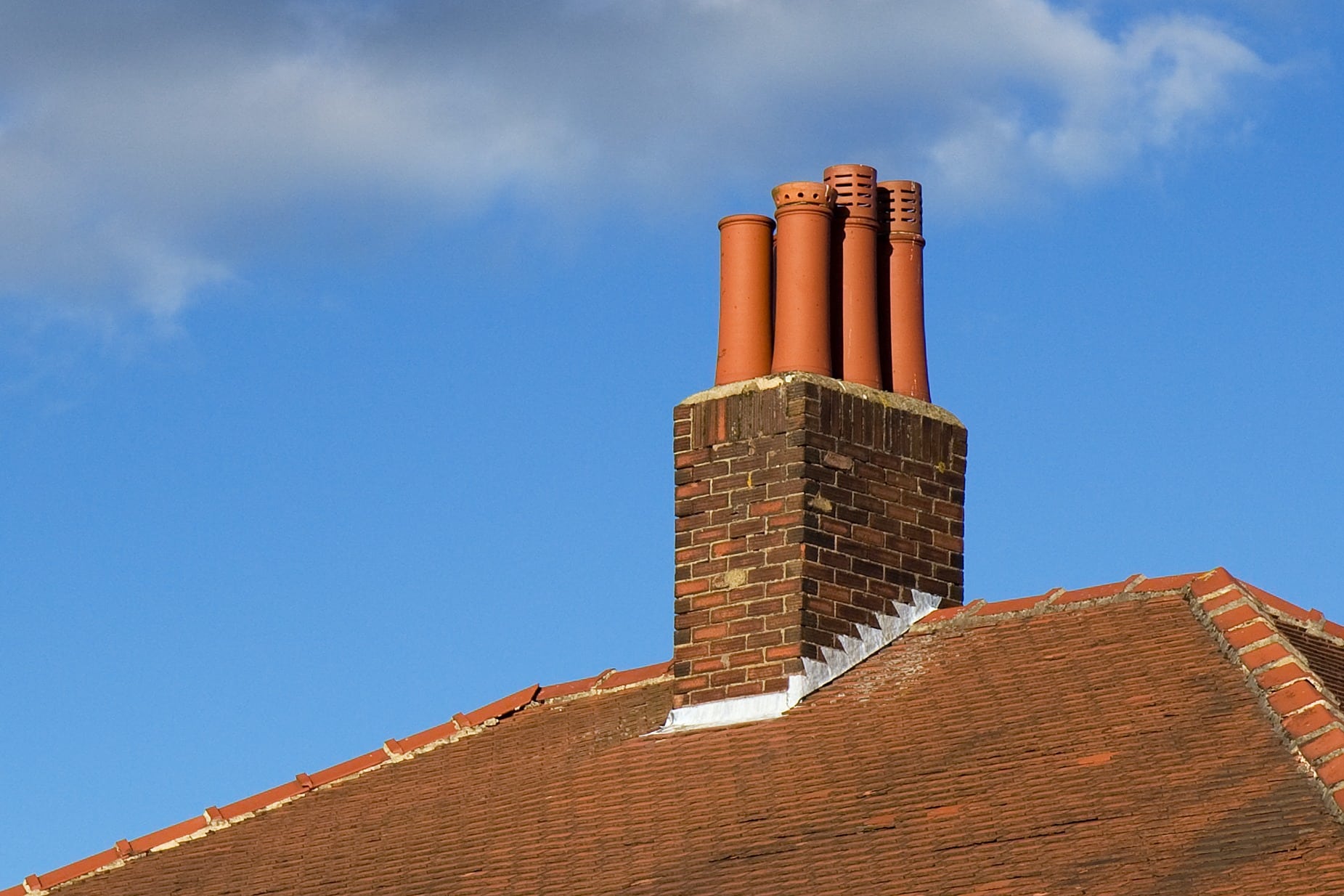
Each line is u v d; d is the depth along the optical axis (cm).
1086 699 3609
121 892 4259
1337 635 3875
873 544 4116
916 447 4225
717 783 3803
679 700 4081
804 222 4238
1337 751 3173
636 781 3925
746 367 4219
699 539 4144
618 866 3653
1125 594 3859
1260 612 3634
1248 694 3431
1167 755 3356
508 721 4441
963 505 4269
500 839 3916
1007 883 3184
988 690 3766
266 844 4259
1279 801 3136
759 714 3966
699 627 4097
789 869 3434
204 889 4153
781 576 4028
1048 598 3941
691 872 3541
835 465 4100
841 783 3653
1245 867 3023
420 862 3941
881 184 4388
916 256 4366
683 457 4203
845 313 4259
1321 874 2947
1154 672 3609
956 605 4200
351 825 4212
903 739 3709
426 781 4284
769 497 4084
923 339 4347
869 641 4050
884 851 3388
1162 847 3139
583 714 4338
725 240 4300
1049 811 3325
